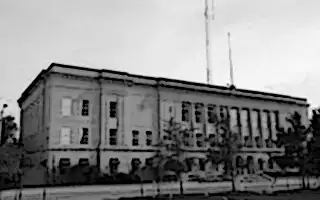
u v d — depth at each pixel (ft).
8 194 111.04
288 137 143.64
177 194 117.91
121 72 167.43
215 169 179.63
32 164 153.99
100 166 151.53
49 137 147.13
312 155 139.74
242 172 187.42
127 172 157.58
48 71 156.35
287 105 234.99
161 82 179.83
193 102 190.19
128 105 168.25
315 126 142.61
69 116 153.89
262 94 222.69
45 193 112.57
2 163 128.88
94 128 158.30
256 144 214.90
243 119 216.74
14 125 169.17
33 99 187.21
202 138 187.11
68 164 147.13
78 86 158.10
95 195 113.50
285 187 143.54
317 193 120.67
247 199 104.88
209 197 110.63
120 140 161.17
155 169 162.71
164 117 177.17
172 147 161.17
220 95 201.87
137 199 107.04
